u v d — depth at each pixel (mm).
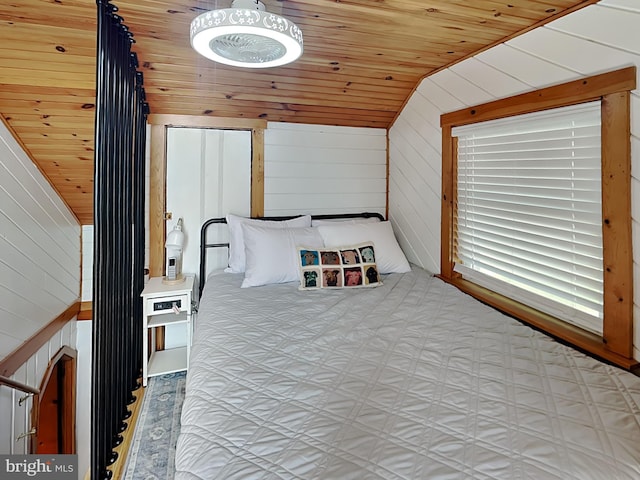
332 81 2717
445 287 2510
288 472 922
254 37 1436
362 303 2193
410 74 2729
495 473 909
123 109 1976
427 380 1346
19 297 2404
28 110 2203
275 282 2615
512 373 1390
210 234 3010
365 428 1081
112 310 1835
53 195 2805
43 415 3092
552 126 1940
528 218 2125
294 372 1408
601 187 1674
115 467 1725
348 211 3414
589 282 1808
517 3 1720
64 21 1760
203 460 982
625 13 1522
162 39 2070
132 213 2303
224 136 3002
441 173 2762
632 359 1576
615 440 1023
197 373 1438
